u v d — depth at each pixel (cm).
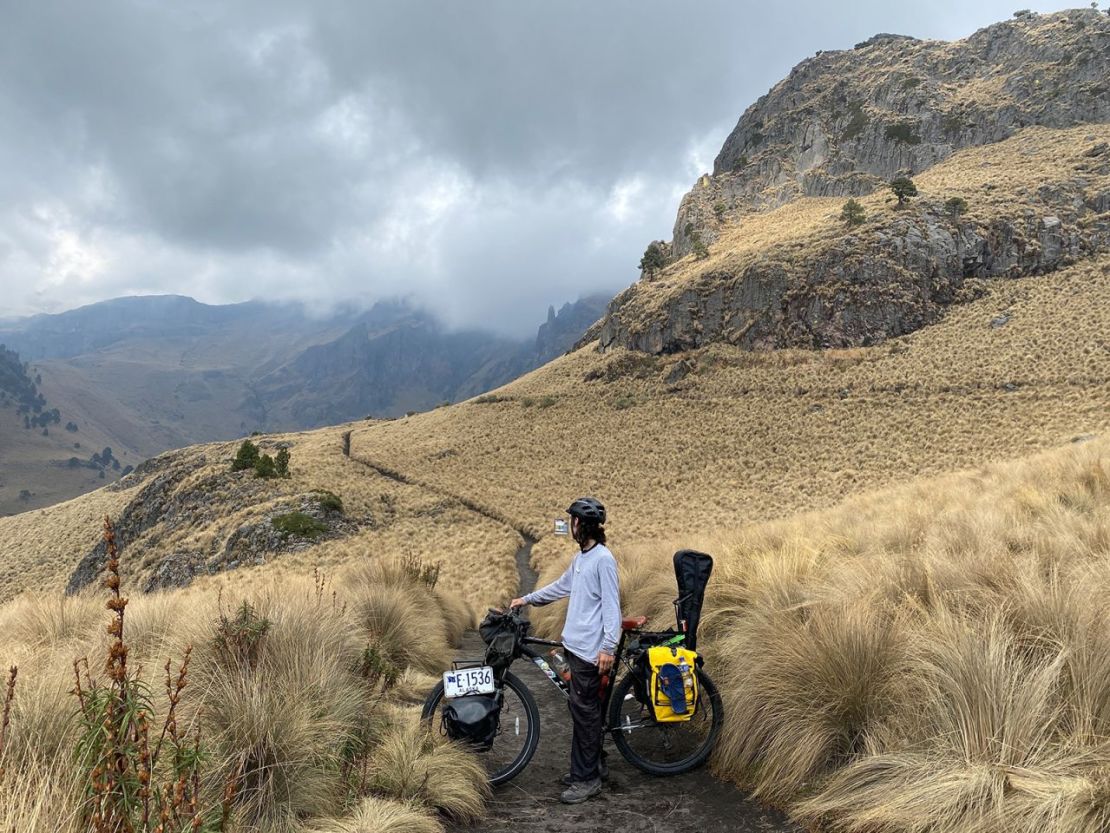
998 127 13125
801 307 8156
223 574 3400
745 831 388
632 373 9069
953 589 545
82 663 510
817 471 4981
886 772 375
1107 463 1180
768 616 581
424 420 10725
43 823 245
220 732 392
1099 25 13712
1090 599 447
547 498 5575
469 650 1168
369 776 421
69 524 8738
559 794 461
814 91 18575
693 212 16412
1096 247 7769
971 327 7075
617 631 443
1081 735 341
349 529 4278
